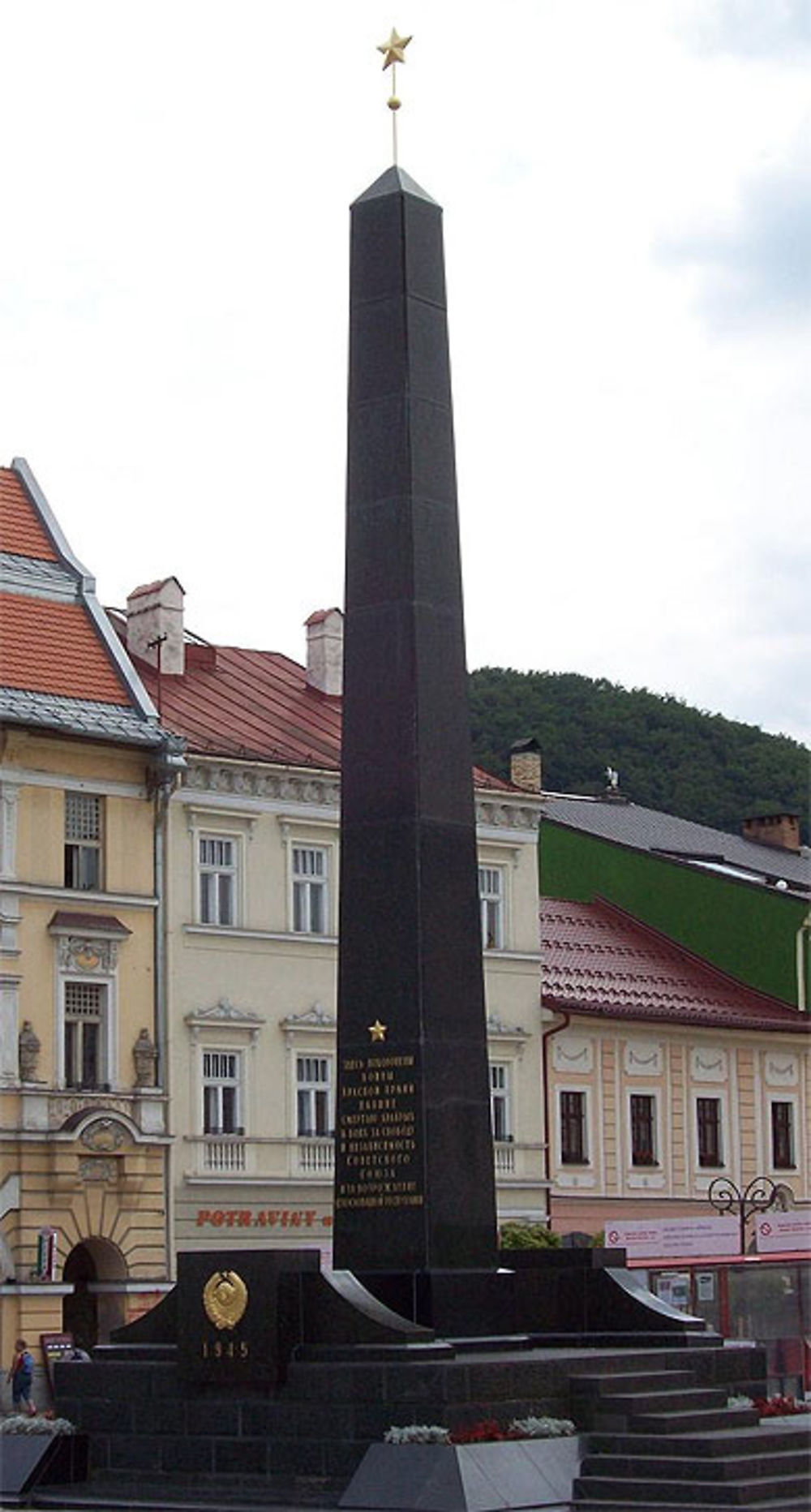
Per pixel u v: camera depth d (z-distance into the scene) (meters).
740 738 101.88
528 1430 25.64
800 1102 63.16
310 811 52.88
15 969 47.19
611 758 99.06
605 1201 57.25
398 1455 24.77
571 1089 57.12
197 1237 49.44
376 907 28.69
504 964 56.16
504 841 56.75
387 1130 28.11
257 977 51.47
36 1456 26.86
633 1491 25.02
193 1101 49.88
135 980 49.34
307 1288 26.42
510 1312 28.19
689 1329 28.66
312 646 57.53
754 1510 24.22
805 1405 28.88
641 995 60.34
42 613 50.62
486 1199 28.33
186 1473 26.45
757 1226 50.53
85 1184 47.59
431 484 29.62
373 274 30.05
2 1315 46.00
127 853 49.56
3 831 47.41
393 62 30.52
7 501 52.38
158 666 54.12
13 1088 46.66
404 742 28.86
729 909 64.50
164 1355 27.52
